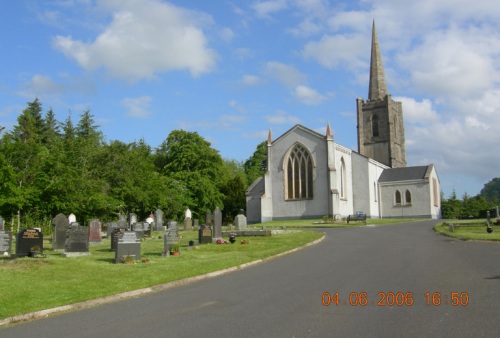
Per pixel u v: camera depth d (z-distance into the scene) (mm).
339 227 49094
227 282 16406
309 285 15023
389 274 16578
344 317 10648
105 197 51219
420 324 9836
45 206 46906
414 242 29312
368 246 27469
